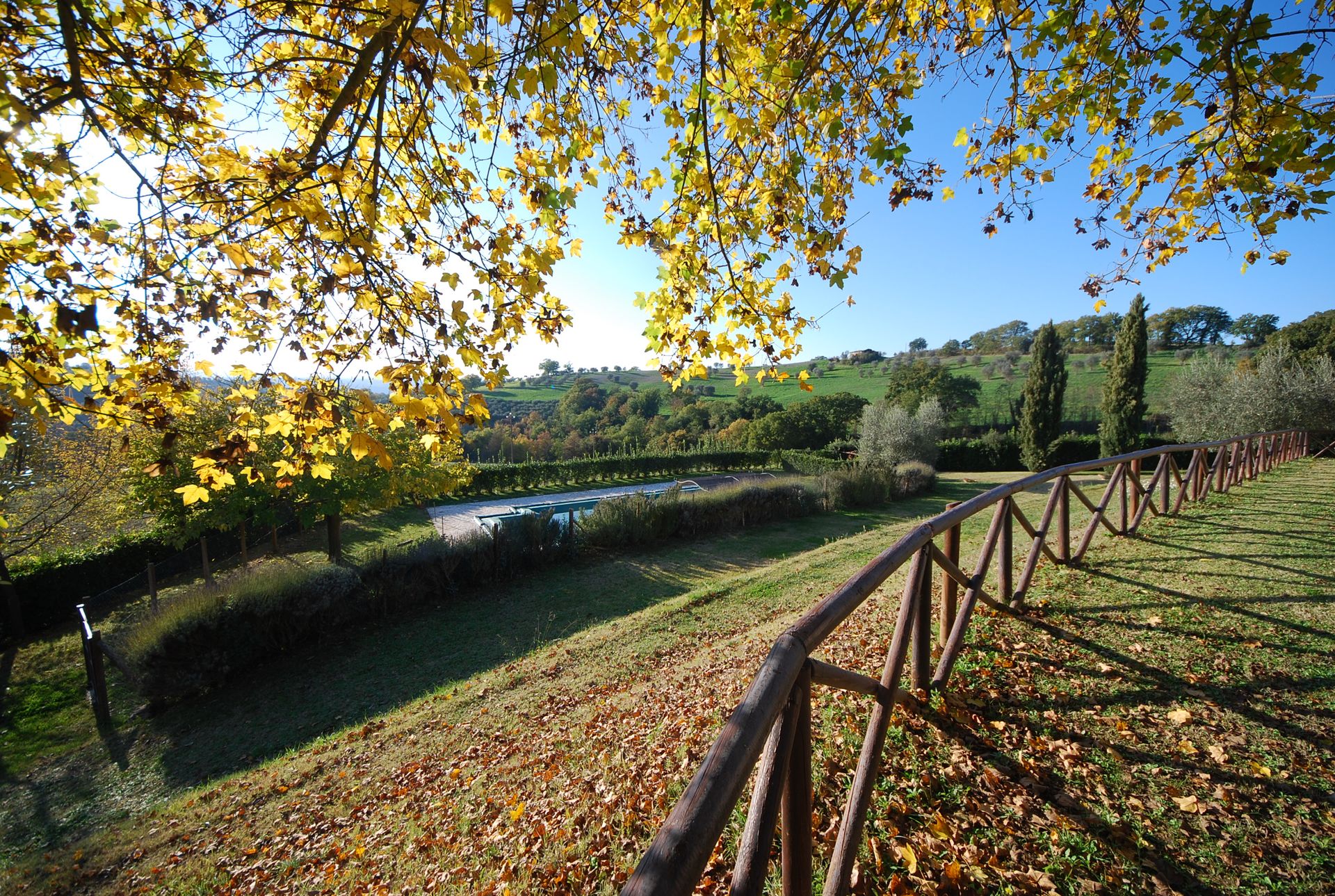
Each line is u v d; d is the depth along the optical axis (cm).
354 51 225
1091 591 452
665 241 335
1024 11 286
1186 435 2508
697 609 842
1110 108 299
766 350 358
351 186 290
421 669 821
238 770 612
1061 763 263
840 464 3059
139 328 250
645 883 77
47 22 212
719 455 3600
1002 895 200
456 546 1170
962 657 362
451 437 270
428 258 314
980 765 266
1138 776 251
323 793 480
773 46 290
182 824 480
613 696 555
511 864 306
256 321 285
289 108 289
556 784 385
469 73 231
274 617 862
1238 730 275
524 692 620
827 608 178
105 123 231
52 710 785
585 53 269
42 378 227
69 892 415
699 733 382
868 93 316
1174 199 307
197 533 1220
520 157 317
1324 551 505
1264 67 243
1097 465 568
